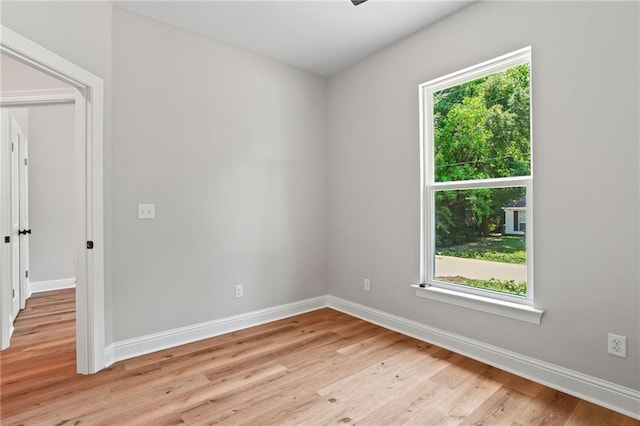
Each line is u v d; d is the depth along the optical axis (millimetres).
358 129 3381
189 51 2754
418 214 2826
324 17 2570
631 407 1746
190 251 2770
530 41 2111
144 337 2537
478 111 2514
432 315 2732
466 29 2457
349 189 3500
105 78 2297
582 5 1893
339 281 3652
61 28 1981
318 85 3686
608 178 1816
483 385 2070
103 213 2281
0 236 2539
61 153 4430
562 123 1983
